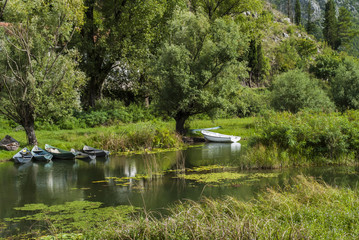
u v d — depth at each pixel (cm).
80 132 2625
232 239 567
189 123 3134
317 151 1616
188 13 2702
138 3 3297
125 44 3291
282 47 7806
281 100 3347
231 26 2589
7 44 2000
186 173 1463
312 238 567
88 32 3444
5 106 2039
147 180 1359
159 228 628
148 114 3547
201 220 637
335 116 1838
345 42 13450
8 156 1945
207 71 2481
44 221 888
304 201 824
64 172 1577
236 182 1255
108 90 4016
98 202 1066
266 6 11381
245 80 6212
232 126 3234
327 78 7269
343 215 677
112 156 2036
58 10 2164
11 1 2022
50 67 2061
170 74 2489
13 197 1155
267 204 812
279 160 1531
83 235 710
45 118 2091
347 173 1367
